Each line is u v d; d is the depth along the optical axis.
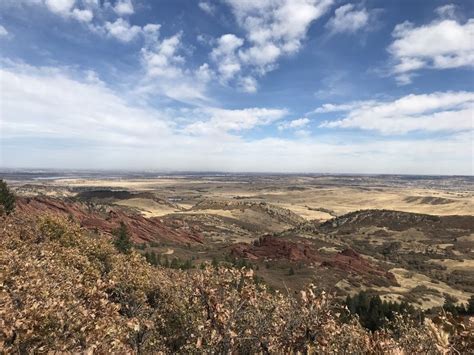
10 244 23.00
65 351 7.93
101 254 29.41
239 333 8.23
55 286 12.31
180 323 15.56
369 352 8.01
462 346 5.96
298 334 7.92
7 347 7.76
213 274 9.58
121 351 8.76
